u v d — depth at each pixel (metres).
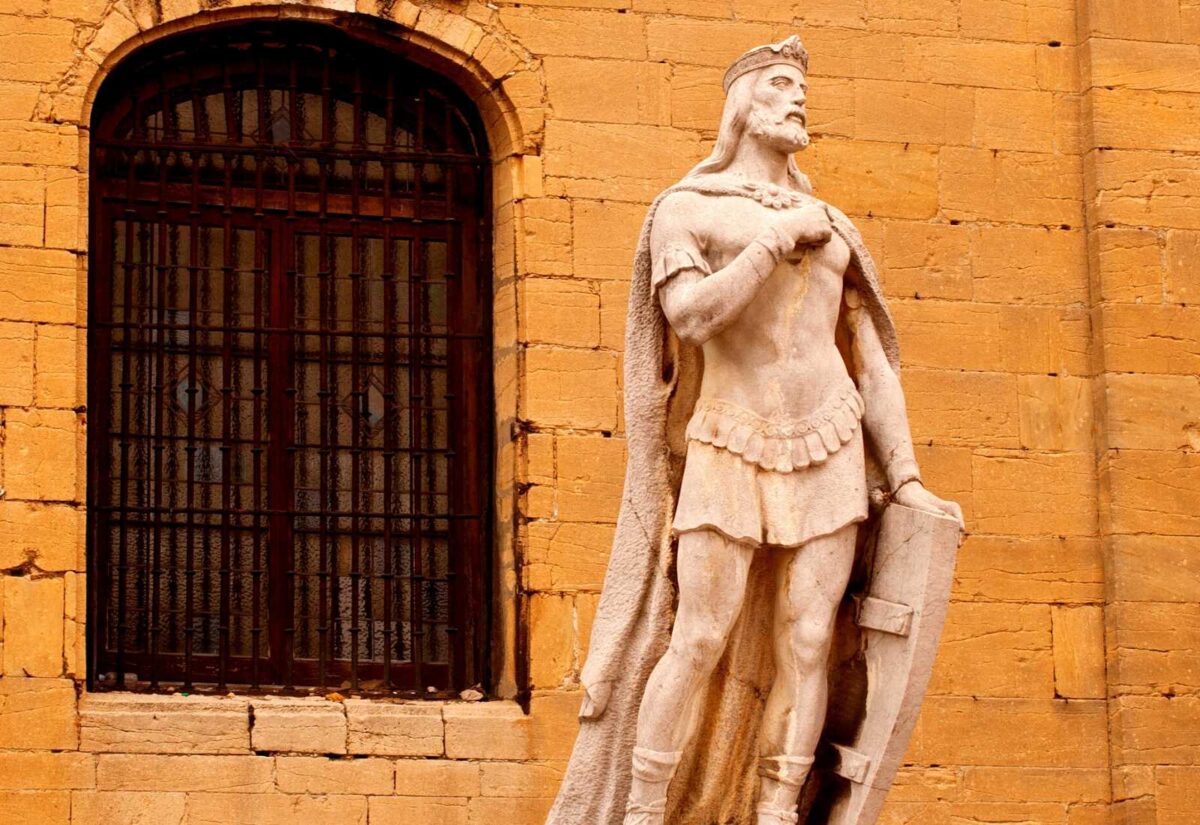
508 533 20.00
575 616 19.77
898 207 20.97
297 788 19.25
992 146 21.22
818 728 14.86
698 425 14.88
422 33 20.45
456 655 20.08
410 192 20.61
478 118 20.81
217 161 20.41
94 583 19.66
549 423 20.00
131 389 19.97
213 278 20.28
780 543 14.74
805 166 20.91
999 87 21.31
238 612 19.89
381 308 20.44
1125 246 21.09
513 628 19.86
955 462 20.66
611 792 15.00
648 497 15.10
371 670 19.97
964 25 21.33
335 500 20.14
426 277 20.53
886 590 14.90
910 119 21.12
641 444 15.16
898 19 21.23
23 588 19.16
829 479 14.84
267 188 20.41
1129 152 21.25
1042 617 20.53
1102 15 21.45
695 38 20.78
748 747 15.02
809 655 14.79
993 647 20.41
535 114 20.47
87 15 20.05
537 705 19.59
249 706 19.36
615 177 20.47
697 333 14.71
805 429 14.85
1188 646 20.53
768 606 15.00
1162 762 20.31
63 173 19.77
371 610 20.05
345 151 20.52
